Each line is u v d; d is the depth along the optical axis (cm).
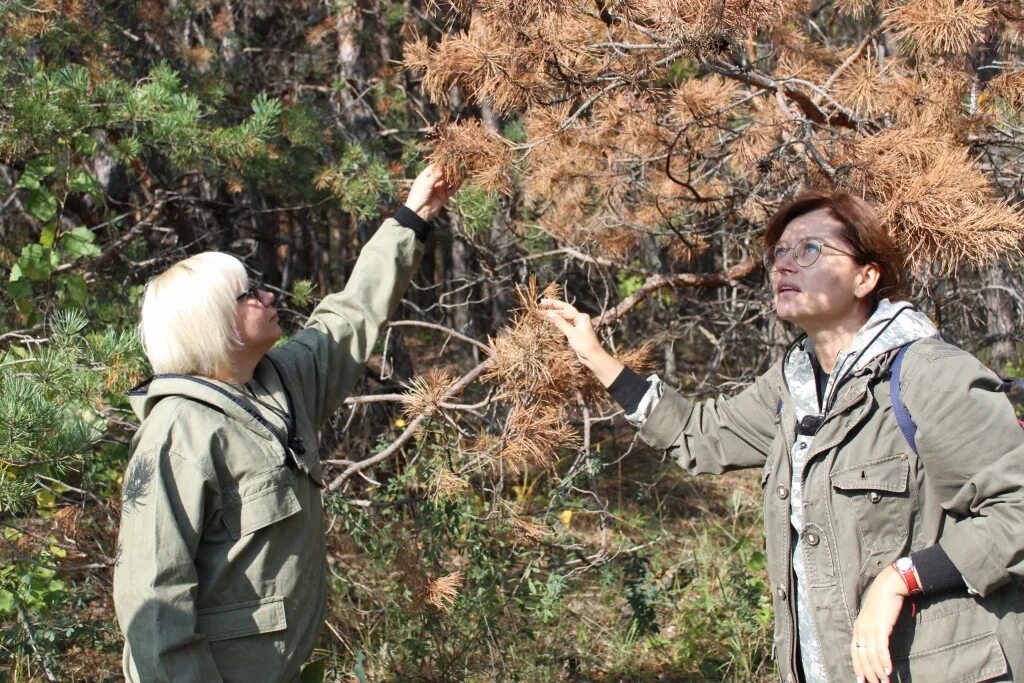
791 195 334
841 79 345
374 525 363
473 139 261
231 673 180
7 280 430
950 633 176
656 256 453
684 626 400
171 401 185
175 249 518
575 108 311
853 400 182
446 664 347
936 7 254
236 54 695
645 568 410
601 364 235
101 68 482
